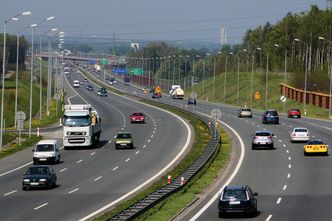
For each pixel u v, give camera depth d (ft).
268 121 522.88
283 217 182.60
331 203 207.41
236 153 352.49
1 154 359.66
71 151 375.04
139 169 296.30
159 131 481.05
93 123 392.88
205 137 422.82
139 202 194.18
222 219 180.75
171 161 321.52
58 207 201.46
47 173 244.01
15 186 252.21
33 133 478.59
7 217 184.55
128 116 631.97
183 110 636.48
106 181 261.65
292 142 398.62
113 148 387.34
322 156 335.88
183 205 200.95
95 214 187.52
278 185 249.34
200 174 268.41
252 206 183.01
